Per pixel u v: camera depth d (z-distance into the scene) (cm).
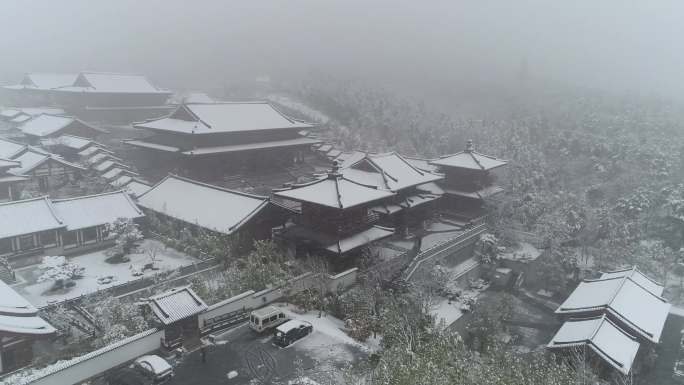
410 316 3388
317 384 2500
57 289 3597
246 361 2817
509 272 5356
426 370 2278
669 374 3634
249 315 3359
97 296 3334
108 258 4212
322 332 3203
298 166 7844
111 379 2570
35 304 3331
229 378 2642
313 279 3741
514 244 5850
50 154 5881
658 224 6206
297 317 3422
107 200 4766
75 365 2517
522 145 8788
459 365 2392
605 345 3353
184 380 2611
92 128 7650
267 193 6425
